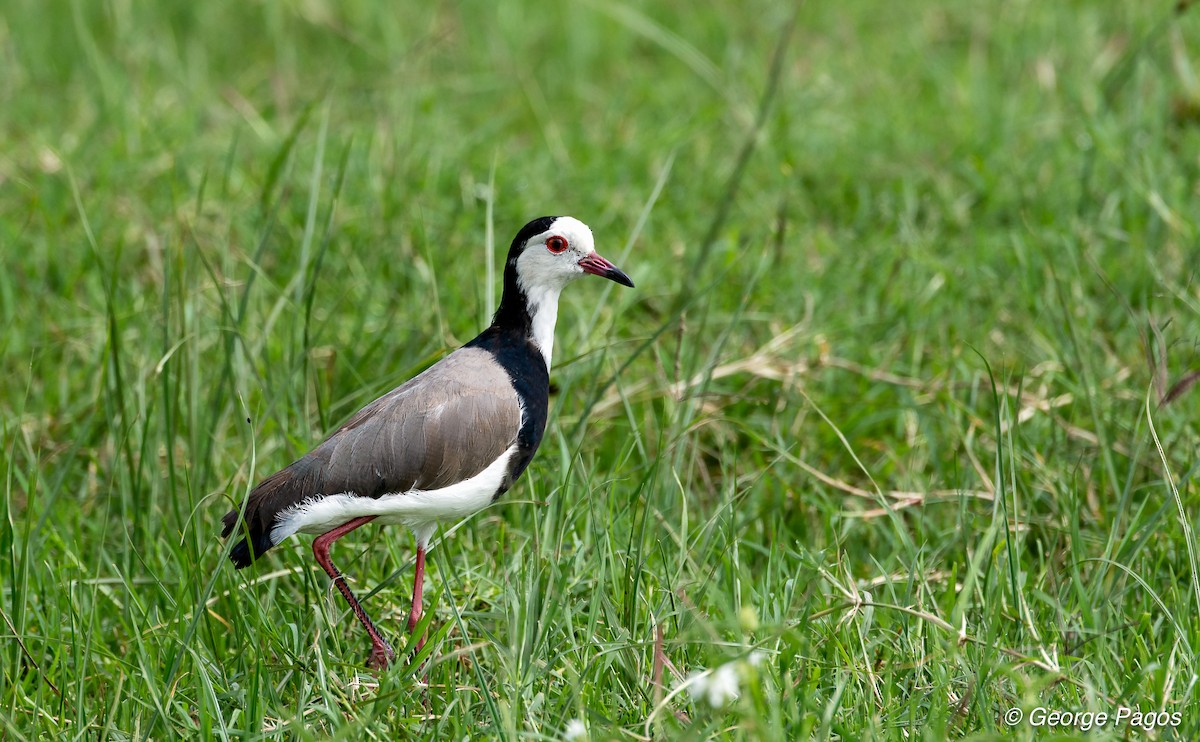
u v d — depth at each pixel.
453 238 16.33
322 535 10.41
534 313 11.20
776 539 11.27
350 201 16.88
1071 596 10.57
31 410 13.67
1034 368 13.59
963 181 17.70
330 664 9.88
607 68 22.64
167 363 12.25
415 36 23.02
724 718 8.81
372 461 10.19
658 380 13.23
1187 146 17.67
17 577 10.27
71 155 17.95
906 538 10.60
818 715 8.75
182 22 24.33
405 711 9.52
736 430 13.27
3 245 16.09
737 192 17.56
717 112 18.88
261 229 15.71
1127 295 14.62
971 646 9.50
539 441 11.05
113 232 16.58
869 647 9.57
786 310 14.99
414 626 10.33
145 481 12.07
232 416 13.02
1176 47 18.77
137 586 11.16
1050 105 19.25
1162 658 9.43
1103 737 8.24
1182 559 10.95
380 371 13.54
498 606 10.35
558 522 10.51
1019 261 15.25
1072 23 21.62
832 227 17.20
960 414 13.01
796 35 22.61
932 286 14.97
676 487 11.62
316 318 14.47
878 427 13.58
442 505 10.41
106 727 8.95
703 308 14.70
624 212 17.27
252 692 9.11
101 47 22.78
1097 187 16.91
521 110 20.61
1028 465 12.30
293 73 21.92
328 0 24.14
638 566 9.81
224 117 20.12
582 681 9.25
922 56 21.47
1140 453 11.86
